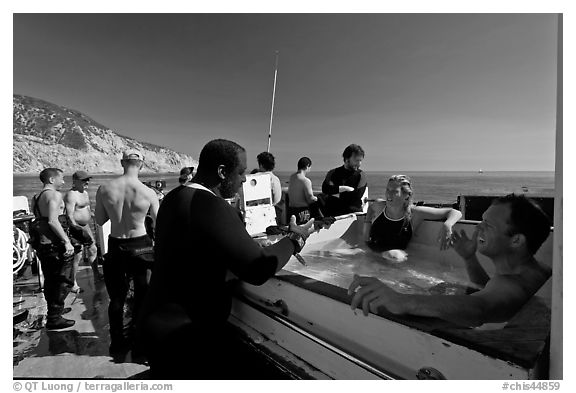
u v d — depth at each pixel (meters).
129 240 2.76
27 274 4.80
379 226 3.26
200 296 1.34
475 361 0.87
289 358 1.39
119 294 2.79
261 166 4.82
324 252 3.23
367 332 1.12
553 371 0.85
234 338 1.62
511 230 1.36
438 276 2.63
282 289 1.45
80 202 4.36
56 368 2.49
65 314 3.48
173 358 1.32
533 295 1.16
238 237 1.29
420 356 0.98
